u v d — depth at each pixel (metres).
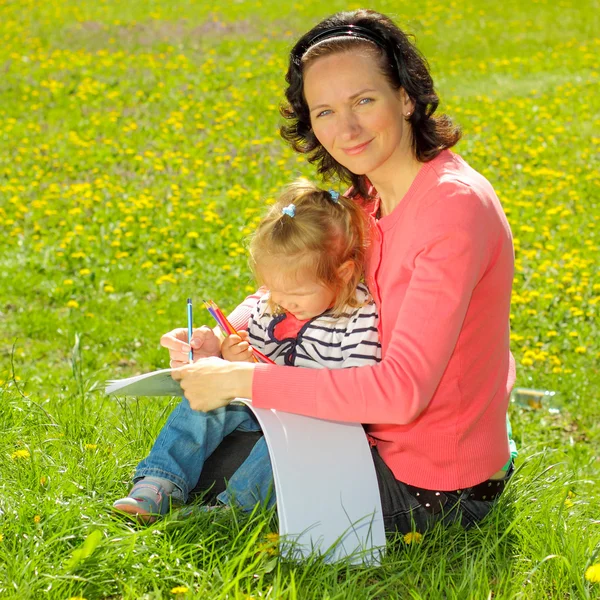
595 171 10.23
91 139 11.51
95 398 4.41
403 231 2.79
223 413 3.08
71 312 6.16
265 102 13.43
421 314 2.62
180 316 6.15
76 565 2.58
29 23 18.25
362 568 2.72
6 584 2.53
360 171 2.83
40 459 3.32
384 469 2.91
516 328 6.20
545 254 7.59
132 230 7.83
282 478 2.71
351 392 2.64
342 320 2.97
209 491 3.15
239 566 2.63
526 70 15.79
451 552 2.88
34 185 9.27
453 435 2.82
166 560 2.70
